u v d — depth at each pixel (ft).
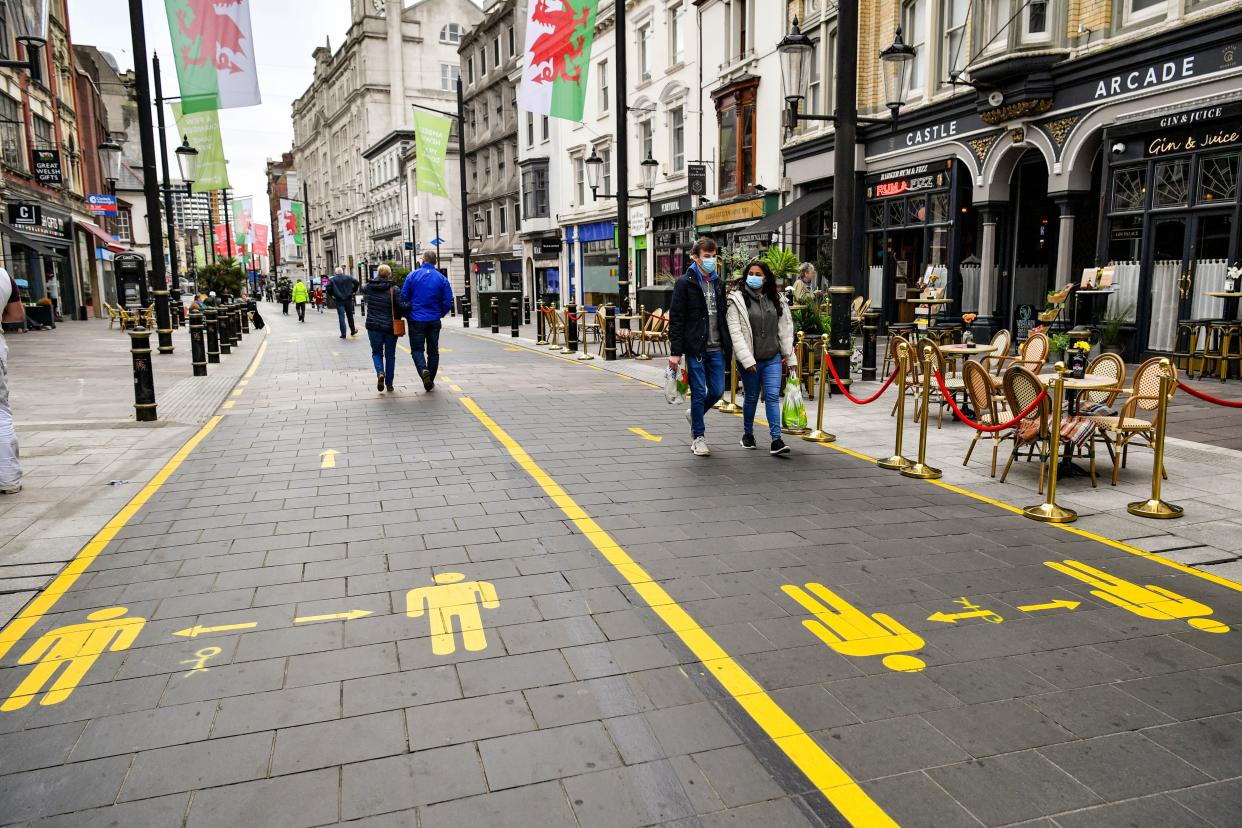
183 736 10.12
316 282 218.38
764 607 13.88
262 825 8.53
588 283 122.83
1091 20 43.68
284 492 21.13
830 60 66.39
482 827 8.48
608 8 105.09
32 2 34.27
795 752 9.78
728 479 22.38
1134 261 42.50
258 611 13.73
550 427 30.17
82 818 8.64
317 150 319.27
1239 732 10.20
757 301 24.88
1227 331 36.32
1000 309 54.85
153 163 40.78
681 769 9.45
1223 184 37.88
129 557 16.33
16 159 94.43
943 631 13.00
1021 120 47.57
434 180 106.01
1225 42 36.55
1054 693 11.12
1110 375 23.84
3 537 17.57
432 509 19.54
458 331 88.28
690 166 79.66
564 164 125.80
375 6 235.20
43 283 101.09
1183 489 20.89
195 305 46.19
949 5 54.95
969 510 19.48
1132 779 9.27
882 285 63.77
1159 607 13.88
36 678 11.55
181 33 43.29
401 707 10.75
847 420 30.86
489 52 158.40
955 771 9.42
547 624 13.21
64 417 32.14
